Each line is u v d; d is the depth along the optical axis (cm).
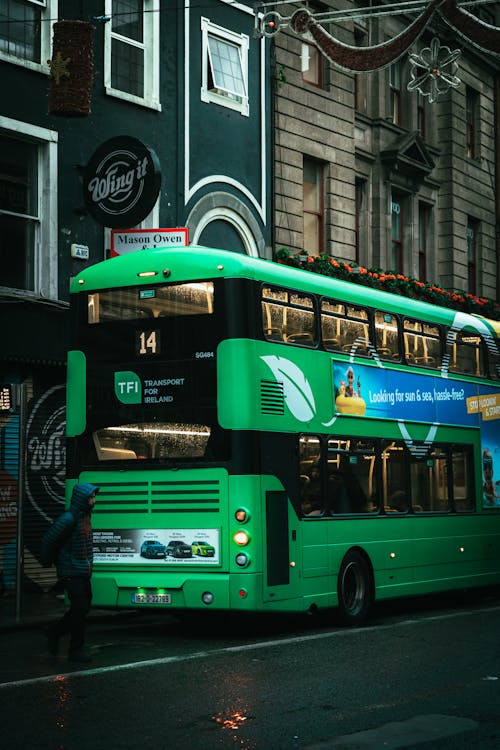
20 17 1878
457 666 1098
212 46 2288
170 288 1362
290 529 1366
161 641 1317
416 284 2847
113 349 1387
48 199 1891
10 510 1814
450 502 1778
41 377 1875
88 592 1152
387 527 1591
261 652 1198
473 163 3338
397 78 3055
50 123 1903
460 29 1564
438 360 1791
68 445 1409
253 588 1294
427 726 834
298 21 1734
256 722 845
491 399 1941
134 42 2094
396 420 1641
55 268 1891
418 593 1661
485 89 3447
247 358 1316
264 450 1329
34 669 1084
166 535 1338
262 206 2395
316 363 1451
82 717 860
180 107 2180
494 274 3453
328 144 2634
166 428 1347
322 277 1514
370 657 1159
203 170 2234
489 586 2088
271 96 2450
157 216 2100
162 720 850
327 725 836
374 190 2875
